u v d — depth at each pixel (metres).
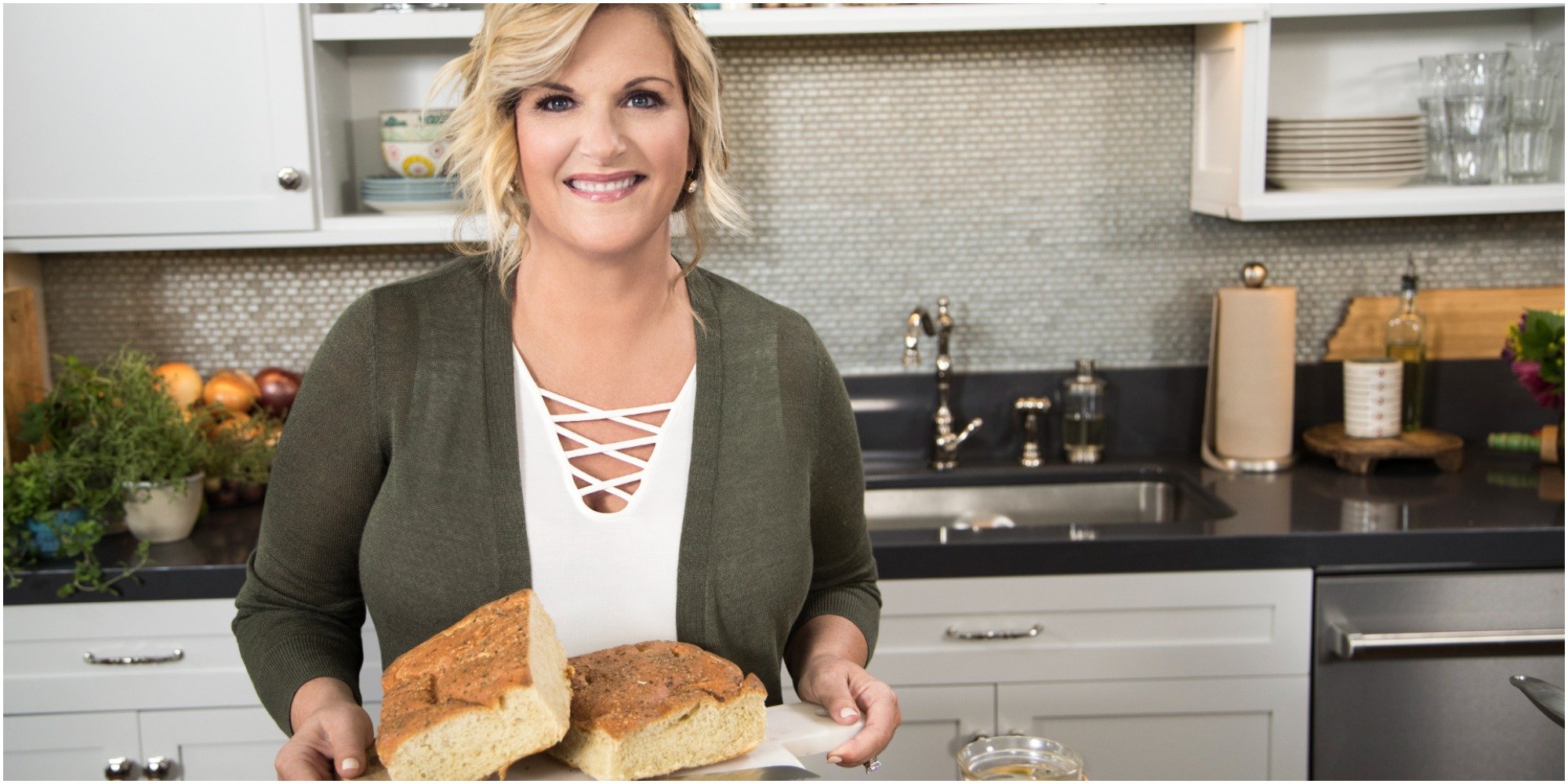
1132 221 2.48
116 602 1.91
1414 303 2.41
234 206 2.12
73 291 2.39
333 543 1.14
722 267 2.46
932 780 2.00
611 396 1.15
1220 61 2.29
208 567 1.90
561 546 1.12
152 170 2.11
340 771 0.90
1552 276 2.50
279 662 1.10
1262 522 2.01
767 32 2.12
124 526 2.07
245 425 2.23
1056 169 2.46
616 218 1.04
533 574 1.11
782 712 1.08
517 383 1.14
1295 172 2.23
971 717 1.99
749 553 1.14
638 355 1.15
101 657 1.91
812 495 1.26
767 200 2.45
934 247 2.48
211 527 2.11
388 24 2.11
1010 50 2.42
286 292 2.42
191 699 1.93
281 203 2.12
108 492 1.94
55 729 1.93
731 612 1.14
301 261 2.41
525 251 1.15
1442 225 2.49
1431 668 1.96
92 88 2.08
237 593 1.91
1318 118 2.20
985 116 2.44
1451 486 2.23
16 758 1.92
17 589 1.89
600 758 0.93
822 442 1.24
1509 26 2.43
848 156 2.44
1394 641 1.93
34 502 1.90
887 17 2.12
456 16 2.12
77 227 2.11
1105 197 2.47
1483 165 2.24
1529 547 1.95
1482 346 2.50
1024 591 1.97
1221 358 2.39
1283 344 2.35
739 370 1.18
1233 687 1.98
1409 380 2.43
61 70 2.07
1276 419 2.36
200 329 2.42
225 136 2.10
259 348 2.43
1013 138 2.45
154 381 2.07
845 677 1.13
